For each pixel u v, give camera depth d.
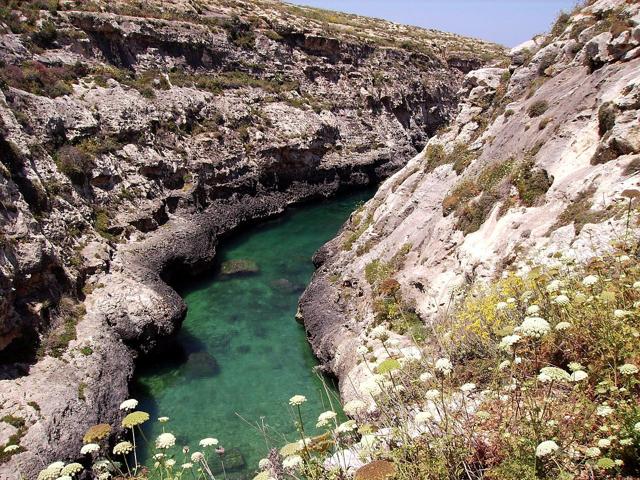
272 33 58.38
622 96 15.19
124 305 22.80
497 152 21.70
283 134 48.75
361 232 28.58
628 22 18.11
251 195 43.59
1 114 25.28
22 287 19.36
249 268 32.59
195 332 24.56
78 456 15.01
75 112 32.62
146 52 45.28
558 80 21.59
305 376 20.44
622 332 6.74
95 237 26.67
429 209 23.92
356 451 6.88
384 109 65.12
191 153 39.94
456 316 11.58
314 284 26.58
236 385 20.02
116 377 19.17
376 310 19.58
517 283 10.12
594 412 5.98
